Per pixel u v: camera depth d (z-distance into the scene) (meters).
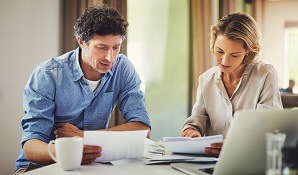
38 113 1.63
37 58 2.84
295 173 0.81
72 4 3.06
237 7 4.41
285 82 5.37
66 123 1.66
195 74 3.87
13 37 2.62
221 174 0.98
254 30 1.69
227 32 1.66
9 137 2.64
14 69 2.64
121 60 1.90
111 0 3.20
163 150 1.46
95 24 1.55
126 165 1.24
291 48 5.39
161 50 3.81
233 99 1.84
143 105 1.87
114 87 1.86
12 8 2.60
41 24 2.86
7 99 2.60
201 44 3.89
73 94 1.74
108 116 1.85
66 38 3.07
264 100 1.78
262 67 1.84
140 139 1.31
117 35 1.58
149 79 3.75
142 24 3.71
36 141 1.49
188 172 1.11
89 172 1.14
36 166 1.52
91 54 1.61
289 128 0.99
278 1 5.30
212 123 1.89
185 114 3.91
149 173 1.13
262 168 1.03
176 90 3.88
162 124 3.81
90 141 1.26
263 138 0.96
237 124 0.89
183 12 3.92
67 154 1.15
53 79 1.72
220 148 1.31
